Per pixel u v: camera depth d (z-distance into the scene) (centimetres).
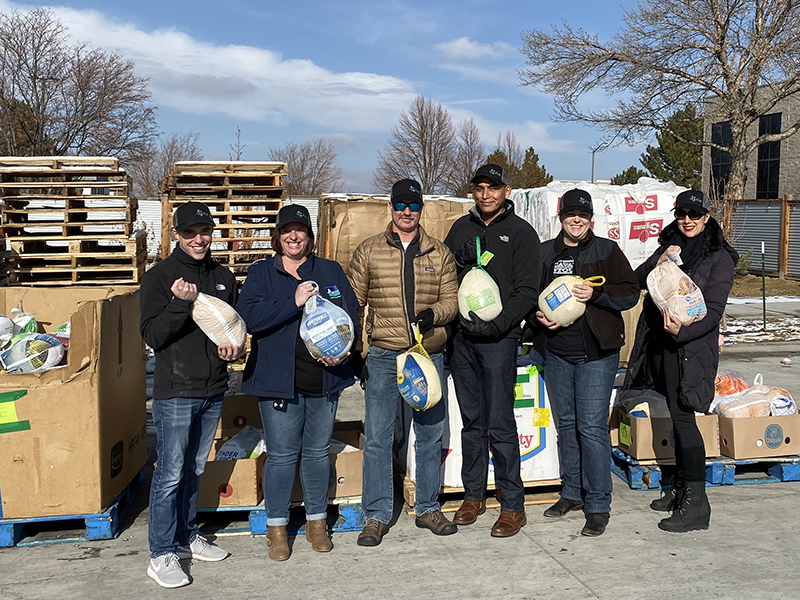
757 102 2403
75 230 743
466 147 4981
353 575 359
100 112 3288
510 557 379
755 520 430
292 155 5956
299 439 379
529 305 398
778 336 1208
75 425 388
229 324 344
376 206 625
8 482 384
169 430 346
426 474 415
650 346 436
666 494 454
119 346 426
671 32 1936
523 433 458
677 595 336
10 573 360
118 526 417
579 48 2022
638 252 748
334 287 380
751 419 493
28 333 442
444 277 401
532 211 773
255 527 407
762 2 1838
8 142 3088
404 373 377
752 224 2222
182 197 862
